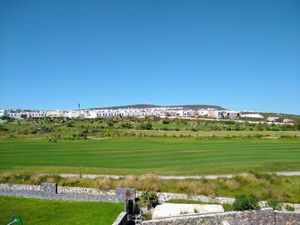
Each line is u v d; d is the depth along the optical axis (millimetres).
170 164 60625
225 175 51406
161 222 32375
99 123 165500
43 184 48500
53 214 41562
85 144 89938
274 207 40500
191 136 105125
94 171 54906
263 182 47625
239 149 78250
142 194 43625
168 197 45594
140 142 93688
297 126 139375
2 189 50250
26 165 60906
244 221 34344
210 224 33438
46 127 143125
